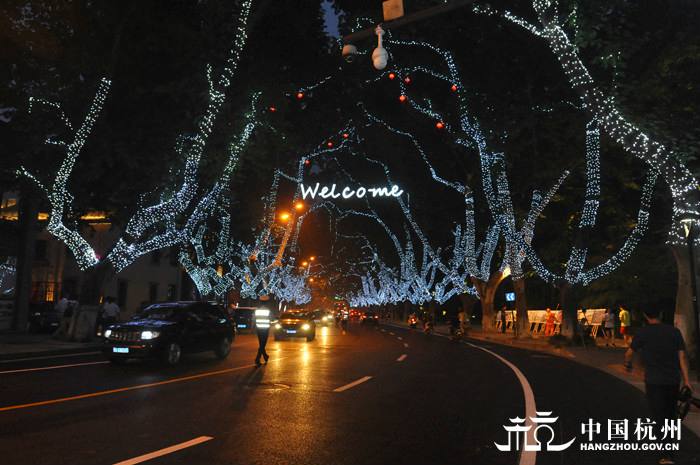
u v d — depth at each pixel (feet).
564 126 78.84
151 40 69.51
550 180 89.51
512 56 77.10
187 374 47.85
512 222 99.91
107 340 53.52
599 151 77.30
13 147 67.77
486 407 34.58
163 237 90.53
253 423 28.55
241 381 43.65
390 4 35.45
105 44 69.21
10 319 104.22
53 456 22.09
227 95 77.00
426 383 44.78
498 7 66.23
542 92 79.15
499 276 133.08
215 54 70.64
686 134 43.01
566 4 41.34
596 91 42.22
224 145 77.41
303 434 26.50
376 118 111.24
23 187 76.28
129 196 80.43
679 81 47.32
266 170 86.17
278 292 219.61
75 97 67.15
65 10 63.31
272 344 86.94
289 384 42.27
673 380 22.12
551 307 158.51
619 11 43.42
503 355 74.54
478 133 83.82
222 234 128.06
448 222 141.38
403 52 88.99
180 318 57.26
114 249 83.51
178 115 73.46
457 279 160.56
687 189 43.09
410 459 22.98
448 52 81.97
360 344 90.58
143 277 151.53
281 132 81.05
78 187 75.82
